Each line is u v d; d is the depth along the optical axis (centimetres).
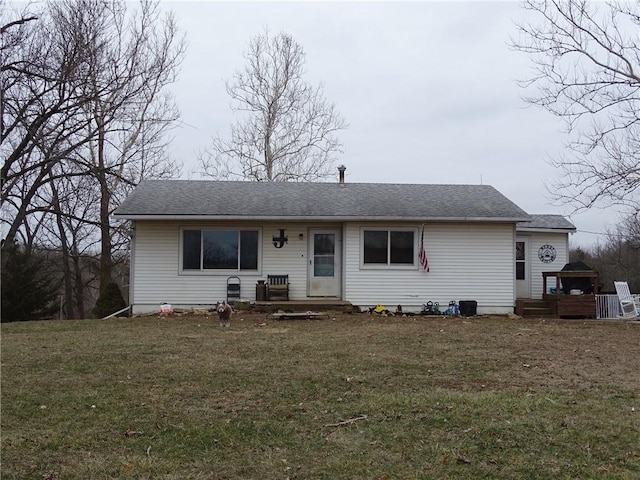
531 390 679
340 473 436
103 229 2595
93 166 2270
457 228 1784
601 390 684
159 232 1741
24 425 544
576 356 924
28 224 2928
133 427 540
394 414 577
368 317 1600
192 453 477
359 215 1716
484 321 1552
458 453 477
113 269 3438
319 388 682
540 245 2036
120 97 2389
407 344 1038
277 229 1772
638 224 2945
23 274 2286
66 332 1241
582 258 4062
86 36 2097
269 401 626
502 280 1788
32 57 1955
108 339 1105
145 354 916
